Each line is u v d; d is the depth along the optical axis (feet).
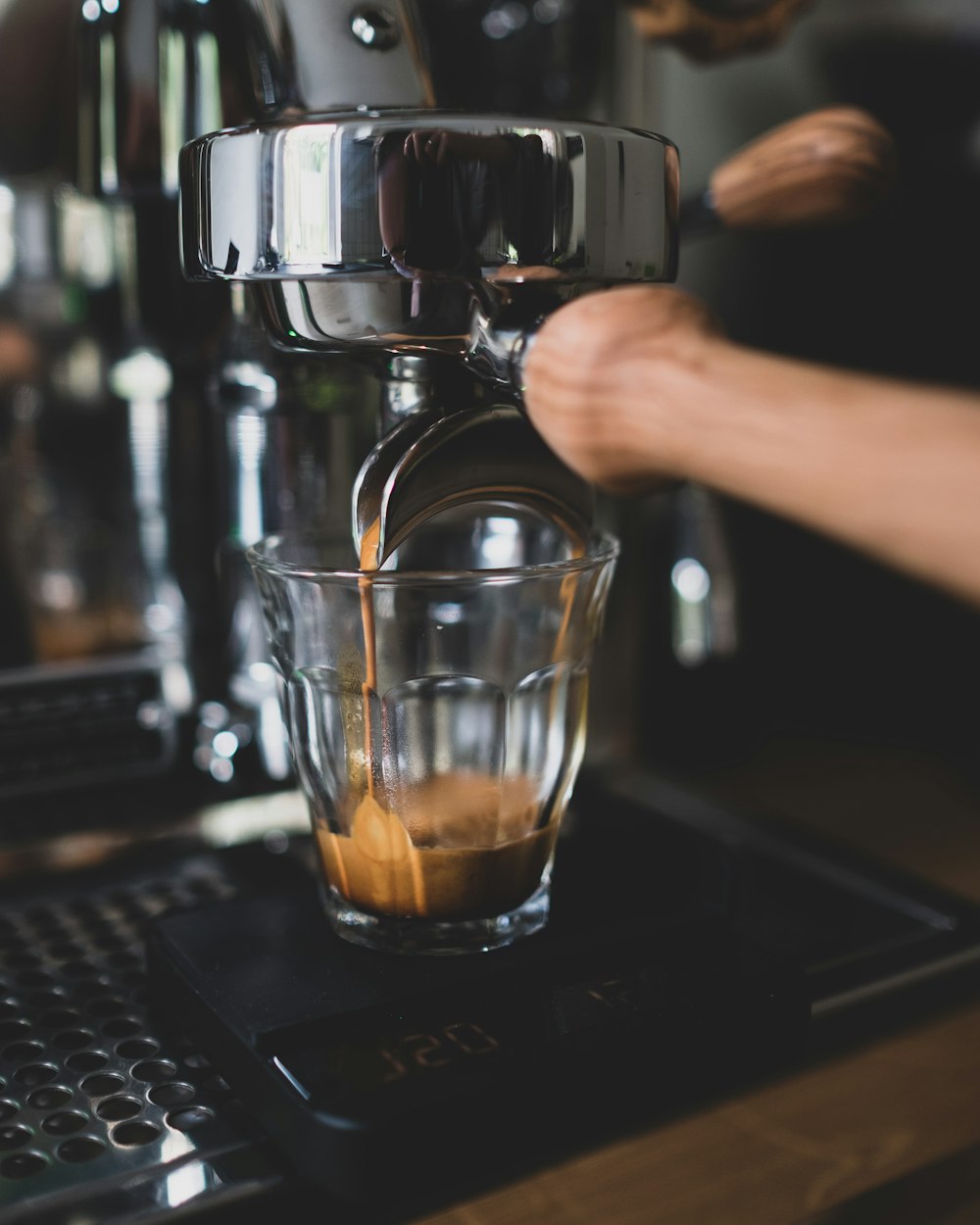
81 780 1.47
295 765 1.09
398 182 0.81
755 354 0.71
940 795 1.86
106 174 1.19
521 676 1.04
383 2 0.98
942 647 2.12
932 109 2.07
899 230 2.14
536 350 0.79
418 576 0.94
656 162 0.89
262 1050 0.89
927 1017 1.13
